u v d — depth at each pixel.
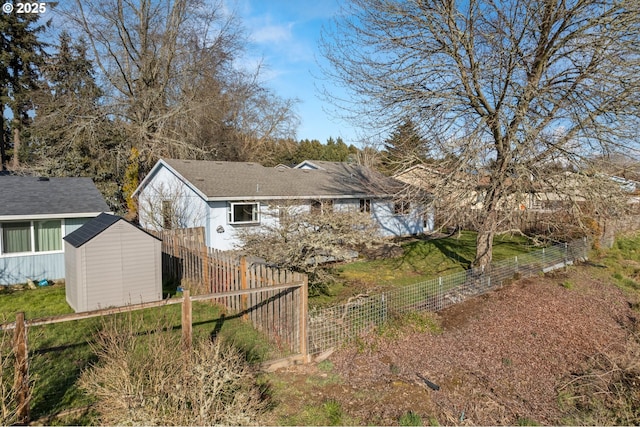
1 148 27.80
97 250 8.09
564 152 9.85
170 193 17.09
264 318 6.82
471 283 10.08
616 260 15.09
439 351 6.86
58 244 11.80
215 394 3.80
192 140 24.97
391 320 7.54
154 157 22.73
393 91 10.91
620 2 8.80
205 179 15.70
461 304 9.27
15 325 3.78
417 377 5.93
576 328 8.37
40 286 11.10
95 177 22.88
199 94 27.67
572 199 10.11
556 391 5.98
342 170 23.41
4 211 10.70
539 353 7.16
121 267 8.40
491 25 9.92
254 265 7.11
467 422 4.91
